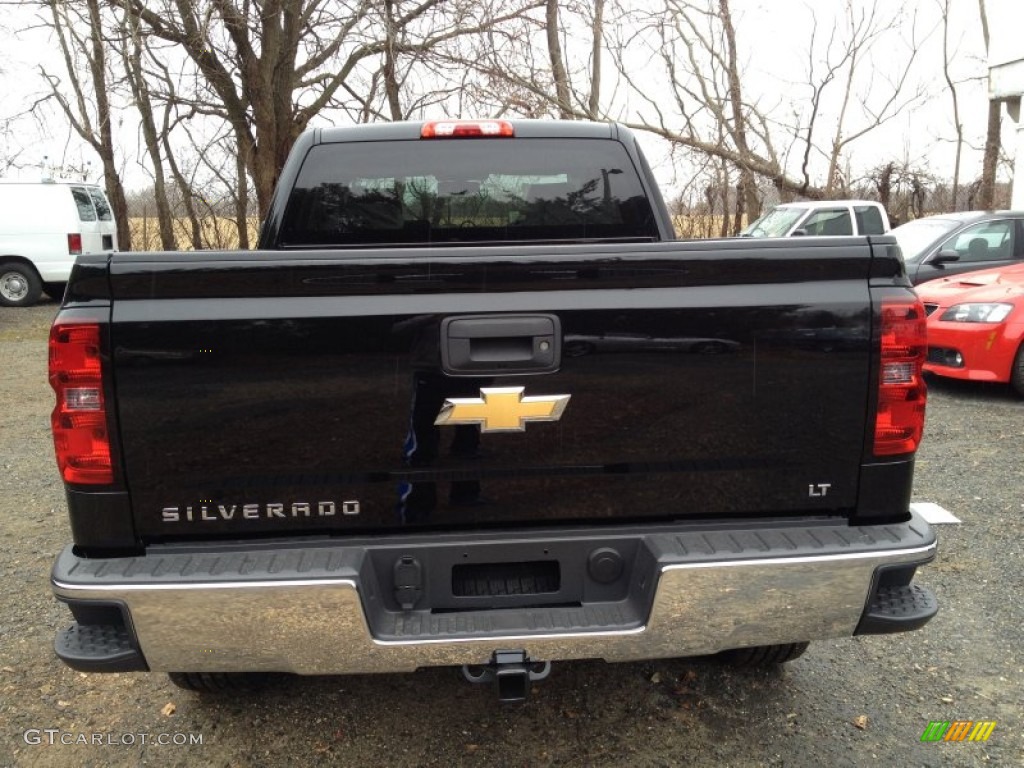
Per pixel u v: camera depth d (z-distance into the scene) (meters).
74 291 2.20
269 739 2.88
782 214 12.96
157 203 20.77
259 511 2.30
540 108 14.23
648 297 2.31
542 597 2.41
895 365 2.36
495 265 2.26
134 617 2.19
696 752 2.77
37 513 5.15
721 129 17.64
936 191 20.05
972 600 3.78
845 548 2.31
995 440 6.27
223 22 13.02
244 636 2.22
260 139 14.41
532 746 2.82
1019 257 9.60
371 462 2.31
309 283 2.23
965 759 2.72
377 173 3.72
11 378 9.63
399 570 2.35
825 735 2.85
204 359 2.22
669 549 2.31
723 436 2.37
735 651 3.19
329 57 14.83
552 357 2.30
